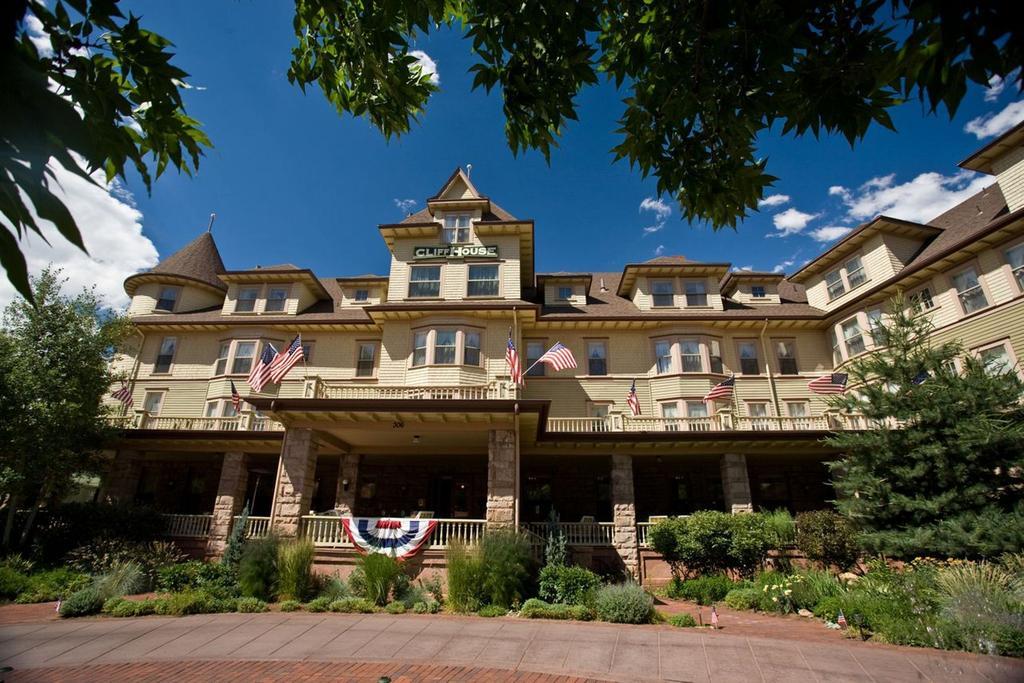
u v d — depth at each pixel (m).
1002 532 12.45
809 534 16.44
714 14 3.65
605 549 17.75
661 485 23.25
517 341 24.06
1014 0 2.27
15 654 9.19
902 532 14.20
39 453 16.19
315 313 26.84
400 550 14.91
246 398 15.90
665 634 10.82
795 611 13.26
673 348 24.78
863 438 15.63
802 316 25.11
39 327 17.64
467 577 12.88
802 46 3.50
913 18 2.57
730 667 8.82
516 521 15.37
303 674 8.27
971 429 13.60
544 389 24.75
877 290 22.20
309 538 15.03
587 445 19.25
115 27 2.70
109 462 19.64
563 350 18.73
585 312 26.16
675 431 18.81
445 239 26.44
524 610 12.34
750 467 22.94
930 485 14.46
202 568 14.34
